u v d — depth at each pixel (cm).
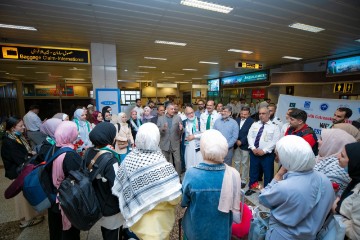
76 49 566
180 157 394
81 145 313
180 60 932
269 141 303
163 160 140
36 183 156
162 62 984
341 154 131
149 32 526
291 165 112
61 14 408
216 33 541
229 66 1108
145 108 517
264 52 779
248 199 303
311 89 1001
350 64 772
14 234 229
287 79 1005
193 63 1015
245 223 157
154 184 129
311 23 477
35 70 1030
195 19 447
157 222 132
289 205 108
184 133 396
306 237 109
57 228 180
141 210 129
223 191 125
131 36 554
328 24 484
